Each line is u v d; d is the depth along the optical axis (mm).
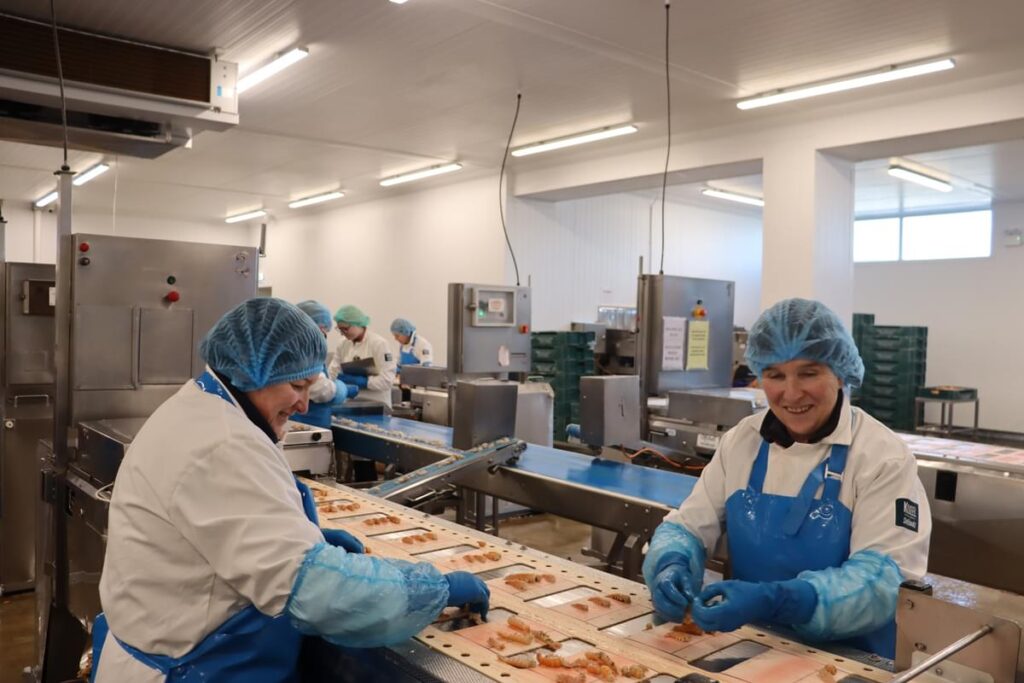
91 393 2721
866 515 1313
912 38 4184
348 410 3771
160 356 2846
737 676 1094
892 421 7816
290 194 9750
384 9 3867
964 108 4770
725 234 10461
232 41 4207
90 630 2338
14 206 10273
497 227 7957
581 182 7191
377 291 9891
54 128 3857
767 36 4191
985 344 9016
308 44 4332
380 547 1678
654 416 3912
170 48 4195
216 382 1284
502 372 4617
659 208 9438
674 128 6145
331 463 2555
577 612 1348
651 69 4758
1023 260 8742
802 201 5555
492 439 2760
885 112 5121
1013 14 3846
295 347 1299
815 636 1228
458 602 1239
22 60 3568
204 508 1120
